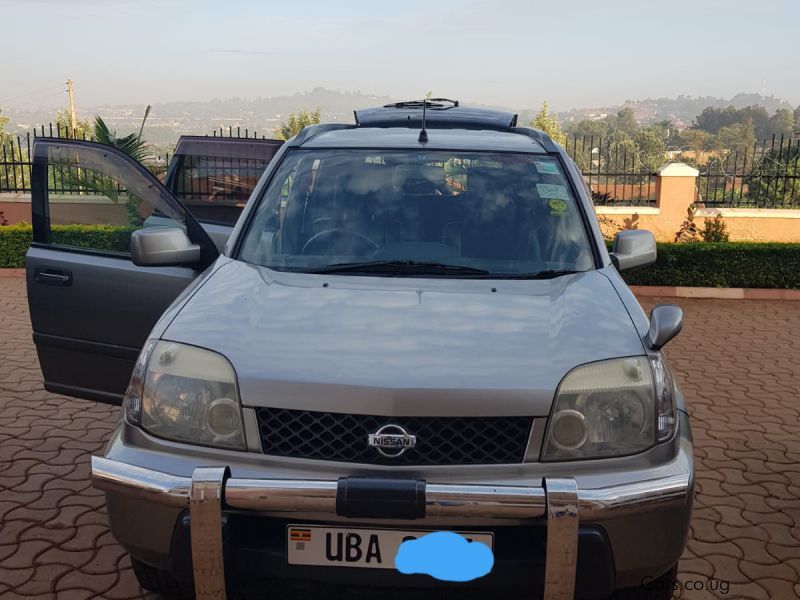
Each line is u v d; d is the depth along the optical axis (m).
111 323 4.02
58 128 12.97
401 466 2.57
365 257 3.47
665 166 12.66
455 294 3.13
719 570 3.67
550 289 3.22
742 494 4.49
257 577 2.57
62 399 5.79
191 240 3.88
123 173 3.94
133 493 2.60
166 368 2.76
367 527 2.50
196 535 2.46
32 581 3.42
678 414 2.87
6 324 8.17
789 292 10.65
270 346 2.75
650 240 3.91
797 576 3.62
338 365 2.65
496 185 3.81
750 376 6.96
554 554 2.42
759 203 12.99
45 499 4.19
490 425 2.60
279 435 2.63
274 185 3.86
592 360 2.72
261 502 2.44
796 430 5.59
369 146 4.03
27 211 12.51
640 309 3.16
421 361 2.67
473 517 2.42
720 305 10.21
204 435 2.67
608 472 2.61
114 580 3.45
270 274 3.33
